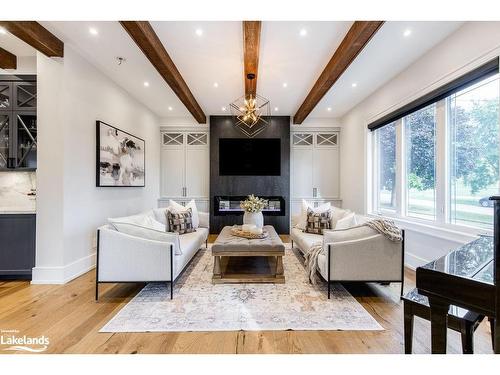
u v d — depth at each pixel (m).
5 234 2.84
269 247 2.74
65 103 2.84
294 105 5.12
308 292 2.57
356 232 2.45
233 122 5.85
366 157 4.66
